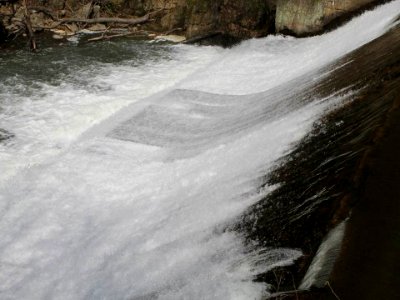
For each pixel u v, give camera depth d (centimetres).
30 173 787
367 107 536
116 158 812
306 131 581
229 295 377
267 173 541
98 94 1084
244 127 767
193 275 432
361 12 1238
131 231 608
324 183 438
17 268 604
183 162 746
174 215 588
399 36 728
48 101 1040
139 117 958
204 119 941
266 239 422
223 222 496
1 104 1012
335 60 873
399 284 307
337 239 353
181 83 1156
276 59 1233
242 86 1112
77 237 643
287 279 356
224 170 644
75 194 732
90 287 530
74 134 938
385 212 368
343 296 305
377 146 438
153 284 464
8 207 712
